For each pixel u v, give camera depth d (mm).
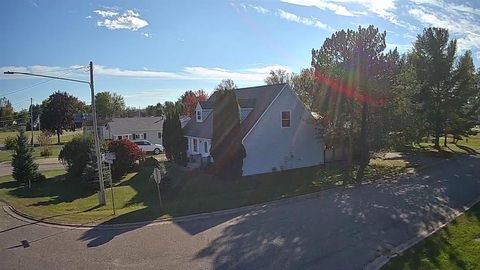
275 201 19531
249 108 30141
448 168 29078
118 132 55281
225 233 14484
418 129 36219
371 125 28875
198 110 36250
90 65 20797
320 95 29172
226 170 26859
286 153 29391
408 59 42250
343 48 28141
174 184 26406
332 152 33344
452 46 40375
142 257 12391
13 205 21750
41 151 54000
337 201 19078
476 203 17875
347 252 12070
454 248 11938
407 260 11133
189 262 11797
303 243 12992
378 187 22469
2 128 112188
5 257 13070
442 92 41000
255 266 11258
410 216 16016
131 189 26172
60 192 26547
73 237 14992
